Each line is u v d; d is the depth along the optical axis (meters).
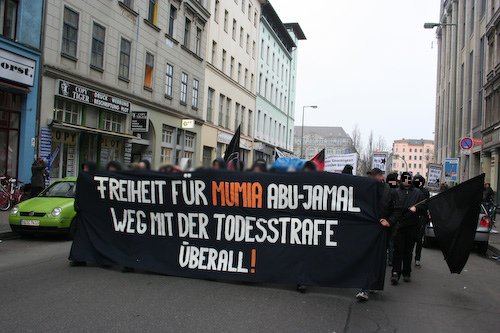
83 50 18.77
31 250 9.41
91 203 7.65
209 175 7.04
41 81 16.66
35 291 6.09
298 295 6.40
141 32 23.09
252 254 6.79
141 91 23.36
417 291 7.21
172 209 7.18
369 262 6.38
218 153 35.88
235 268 6.83
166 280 6.89
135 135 23.14
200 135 31.48
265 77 48.81
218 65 34.56
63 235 11.53
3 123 15.69
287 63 59.47
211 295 6.16
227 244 6.92
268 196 6.78
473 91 32.94
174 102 27.16
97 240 7.58
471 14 35.56
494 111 27.05
